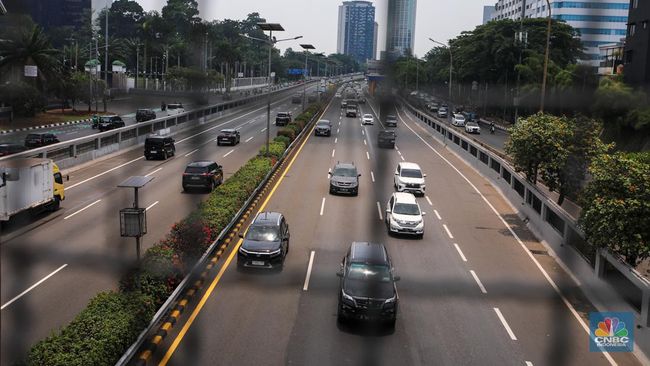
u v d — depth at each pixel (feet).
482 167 113.39
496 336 42.42
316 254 59.98
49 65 116.47
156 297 41.34
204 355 37.22
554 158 68.39
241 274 52.49
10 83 112.06
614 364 39.34
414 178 93.50
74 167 102.53
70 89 152.25
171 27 209.56
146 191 85.66
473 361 38.37
